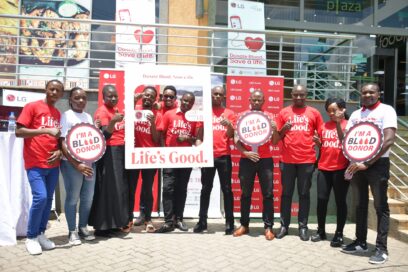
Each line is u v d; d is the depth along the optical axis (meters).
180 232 5.38
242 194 5.29
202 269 3.93
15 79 7.99
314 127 5.21
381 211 4.34
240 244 4.84
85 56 8.38
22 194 4.86
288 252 4.57
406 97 10.02
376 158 4.26
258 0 9.23
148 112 5.10
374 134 4.28
